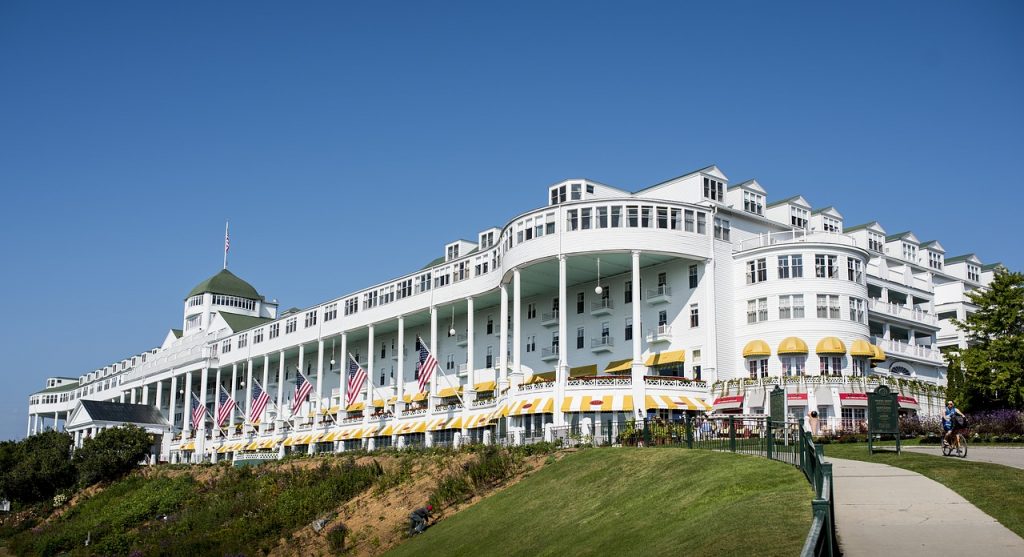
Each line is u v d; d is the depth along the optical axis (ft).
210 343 421.18
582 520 113.50
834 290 225.76
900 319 271.08
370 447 292.61
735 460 113.09
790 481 90.68
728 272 237.66
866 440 168.25
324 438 322.14
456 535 135.03
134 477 286.87
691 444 139.85
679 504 98.17
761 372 227.20
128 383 502.79
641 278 249.55
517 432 213.25
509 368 286.87
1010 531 64.44
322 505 189.47
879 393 119.14
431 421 277.44
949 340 307.17
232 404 352.08
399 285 312.91
